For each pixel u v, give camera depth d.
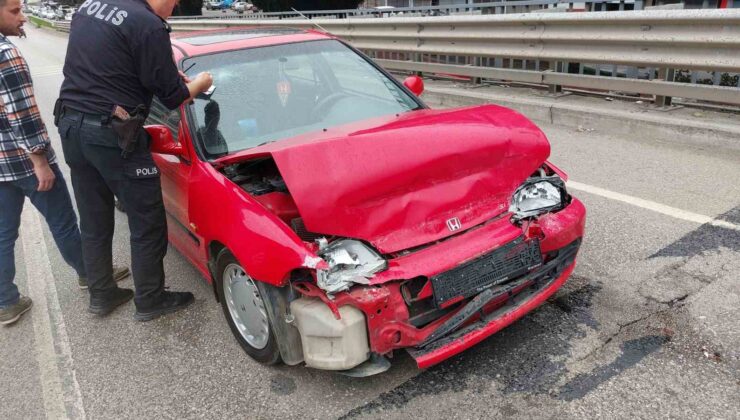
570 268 3.02
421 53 8.95
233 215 2.74
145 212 3.35
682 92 5.66
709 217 4.03
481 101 7.56
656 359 2.73
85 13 3.07
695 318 2.99
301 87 3.78
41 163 3.42
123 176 3.20
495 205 2.83
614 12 5.86
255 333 2.97
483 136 2.86
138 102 3.09
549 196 2.97
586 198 4.54
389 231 2.58
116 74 2.99
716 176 4.71
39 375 3.22
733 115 5.66
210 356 3.18
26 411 2.93
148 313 3.60
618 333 2.94
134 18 2.91
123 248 4.82
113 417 2.79
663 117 5.76
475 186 2.79
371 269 2.44
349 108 3.75
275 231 2.53
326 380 2.86
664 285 3.30
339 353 2.44
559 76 6.93
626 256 3.64
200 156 3.25
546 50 6.85
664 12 5.37
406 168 2.62
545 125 6.72
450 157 2.71
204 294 3.89
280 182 2.90
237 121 3.47
